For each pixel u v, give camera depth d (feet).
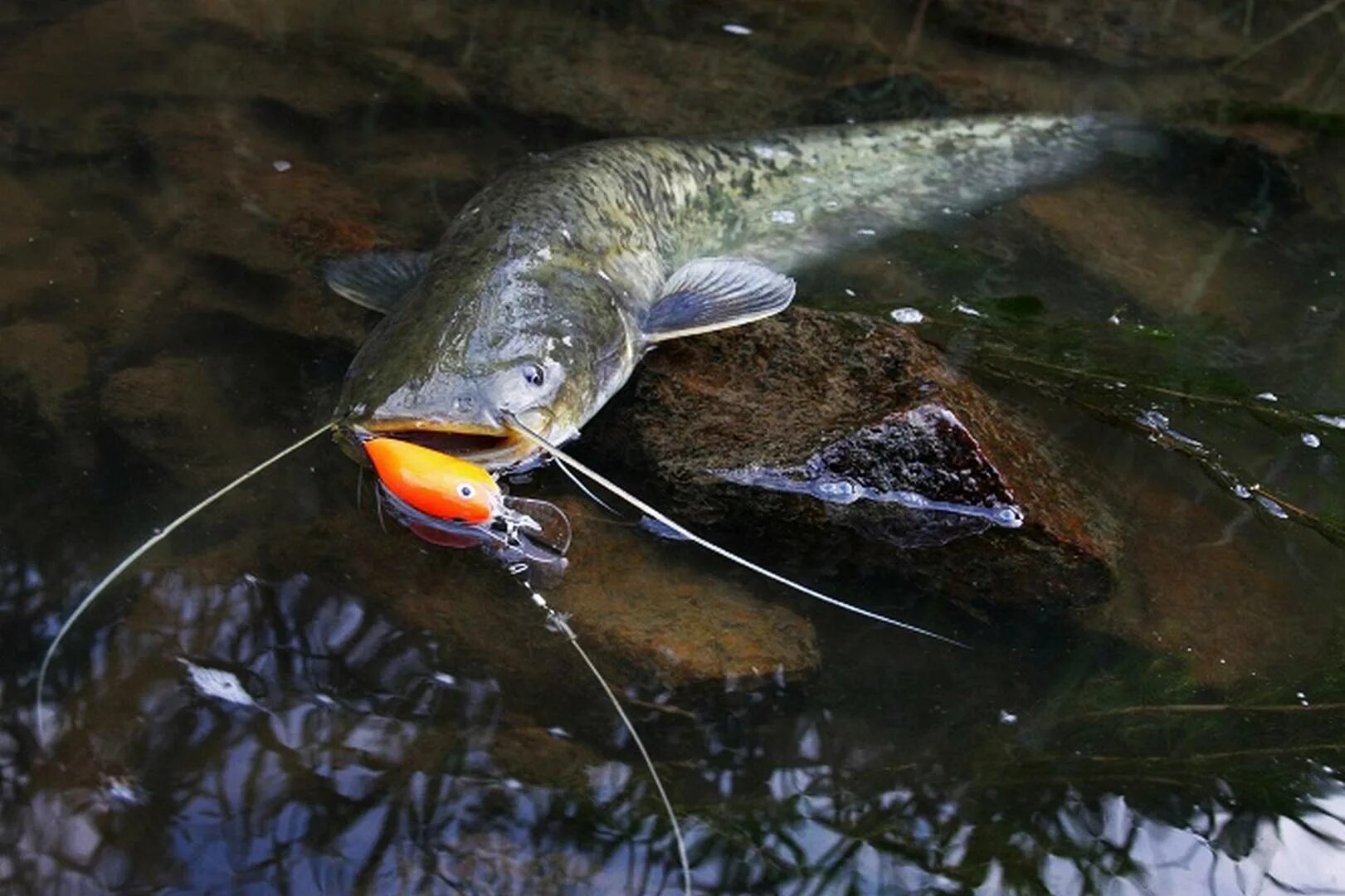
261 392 3.75
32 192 4.32
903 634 3.42
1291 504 3.75
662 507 3.62
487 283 3.71
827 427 3.68
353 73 5.12
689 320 3.89
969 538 3.60
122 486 3.52
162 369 3.78
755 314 3.89
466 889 2.95
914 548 3.59
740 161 4.62
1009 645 3.42
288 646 3.26
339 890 2.94
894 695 3.31
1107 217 4.75
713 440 3.70
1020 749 3.23
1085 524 3.63
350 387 3.56
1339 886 3.05
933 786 3.16
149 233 4.19
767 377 3.80
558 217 3.96
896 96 5.41
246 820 3.01
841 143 4.82
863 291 4.33
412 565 3.41
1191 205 4.84
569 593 3.39
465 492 3.37
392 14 5.57
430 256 4.07
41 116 4.68
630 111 5.07
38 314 3.90
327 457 3.61
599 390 3.74
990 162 4.99
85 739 3.09
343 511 3.50
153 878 2.93
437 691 3.21
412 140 4.78
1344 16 6.43
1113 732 3.27
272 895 2.93
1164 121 5.26
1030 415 3.90
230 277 4.06
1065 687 3.35
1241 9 6.47
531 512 3.55
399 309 3.72
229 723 3.13
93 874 2.93
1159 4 6.41
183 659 3.22
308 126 4.79
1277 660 3.42
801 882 3.00
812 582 3.50
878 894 3.00
